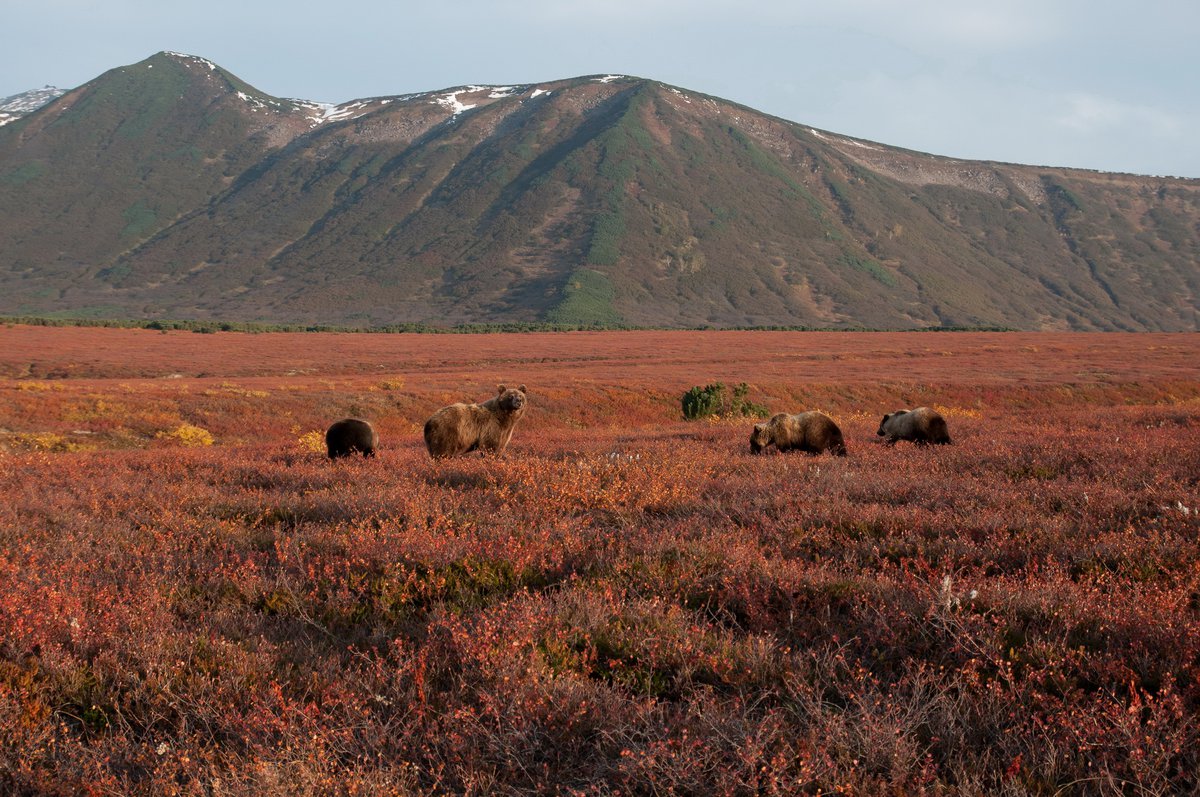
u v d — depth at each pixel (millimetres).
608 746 3949
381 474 11977
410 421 44250
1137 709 3836
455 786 3736
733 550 6918
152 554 7453
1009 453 13039
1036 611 5449
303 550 7590
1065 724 3797
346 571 6848
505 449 15391
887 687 4434
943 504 8953
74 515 9617
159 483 12219
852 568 6547
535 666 4652
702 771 3639
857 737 3842
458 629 5121
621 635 5238
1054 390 54750
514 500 9547
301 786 3555
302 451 18219
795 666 4695
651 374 65438
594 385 52812
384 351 96688
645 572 6523
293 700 4324
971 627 5047
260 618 5863
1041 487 9867
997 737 3893
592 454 14039
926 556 6934
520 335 149125
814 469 11516
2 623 5461
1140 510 8273
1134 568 6242
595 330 186875
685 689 4559
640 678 4746
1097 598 5559
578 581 6316
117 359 78000
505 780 3748
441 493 10023
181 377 66812
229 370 71875
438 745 3965
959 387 55750
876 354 91562
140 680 4711
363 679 4641
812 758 3631
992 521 7879
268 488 12195
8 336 105500
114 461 16078
